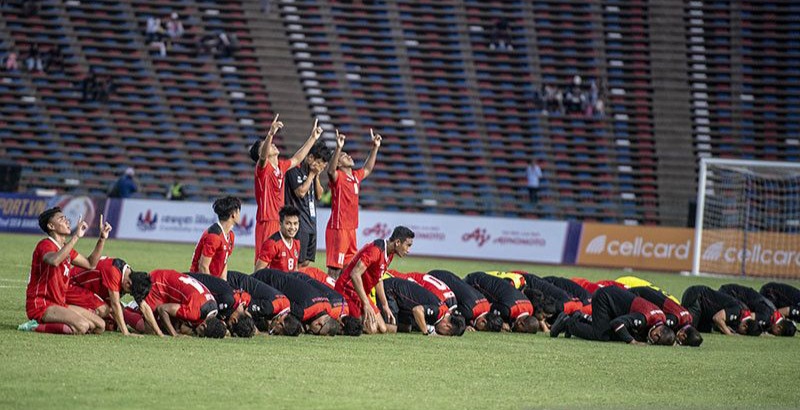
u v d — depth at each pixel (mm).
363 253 22781
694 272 56000
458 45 78875
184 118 72812
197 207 59125
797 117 77062
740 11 80688
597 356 20531
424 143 73750
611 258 58406
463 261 57031
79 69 74125
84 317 19312
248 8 78625
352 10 79812
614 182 72625
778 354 22906
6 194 60031
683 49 79250
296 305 21469
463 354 19859
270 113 74438
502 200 70188
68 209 59938
